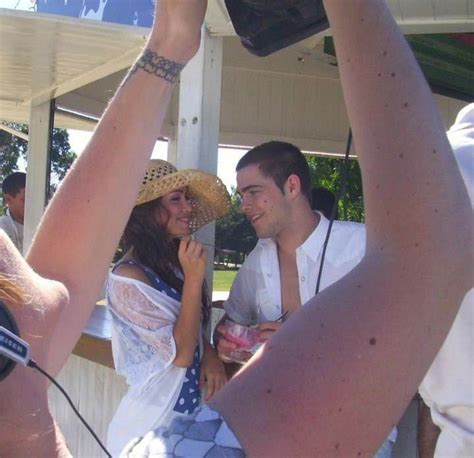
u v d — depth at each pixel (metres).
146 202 2.34
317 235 2.18
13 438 0.84
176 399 2.22
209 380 2.29
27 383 0.86
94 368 3.54
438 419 1.37
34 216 5.49
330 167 7.69
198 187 2.46
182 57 1.40
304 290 2.18
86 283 1.26
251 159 2.24
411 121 0.82
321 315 0.81
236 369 2.32
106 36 3.34
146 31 3.13
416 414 1.93
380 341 0.78
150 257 2.33
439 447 1.37
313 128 5.66
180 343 2.19
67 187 1.32
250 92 5.43
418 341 0.79
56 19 3.15
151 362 2.24
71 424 3.79
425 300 0.79
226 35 2.65
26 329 0.88
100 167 1.32
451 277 0.82
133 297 2.24
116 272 2.29
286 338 0.81
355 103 0.85
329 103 5.68
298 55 4.73
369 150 0.84
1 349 0.79
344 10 0.86
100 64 4.05
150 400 2.23
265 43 1.50
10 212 6.16
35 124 5.47
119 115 1.36
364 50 0.85
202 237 2.67
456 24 2.46
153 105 1.37
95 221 1.29
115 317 2.32
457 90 4.67
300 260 2.20
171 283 2.36
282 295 2.26
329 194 3.44
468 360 1.27
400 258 0.80
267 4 1.41
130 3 3.21
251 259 2.35
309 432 0.76
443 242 0.81
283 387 0.78
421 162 0.81
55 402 4.00
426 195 0.81
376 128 0.83
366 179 0.84
